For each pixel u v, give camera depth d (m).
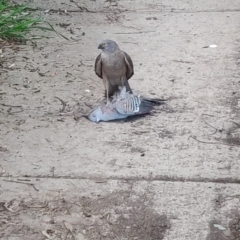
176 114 8.50
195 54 10.38
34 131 8.12
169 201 6.80
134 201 6.80
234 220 6.51
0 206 6.75
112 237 6.28
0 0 11.80
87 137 8.00
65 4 12.48
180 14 12.11
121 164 7.45
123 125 8.26
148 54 10.39
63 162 7.50
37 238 6.29
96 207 6.71
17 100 8.90
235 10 12.29
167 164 7.43
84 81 9.48
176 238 6.25
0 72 9.73
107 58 8.22
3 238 6.29
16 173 7.30
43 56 10.31
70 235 6.32
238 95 9.01
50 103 8.83
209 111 8.57
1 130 8.15
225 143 7.84
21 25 10.85
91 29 11.42
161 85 9.31
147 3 12.68
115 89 8.72
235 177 7.21
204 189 7.00
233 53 10.41
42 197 6.89
